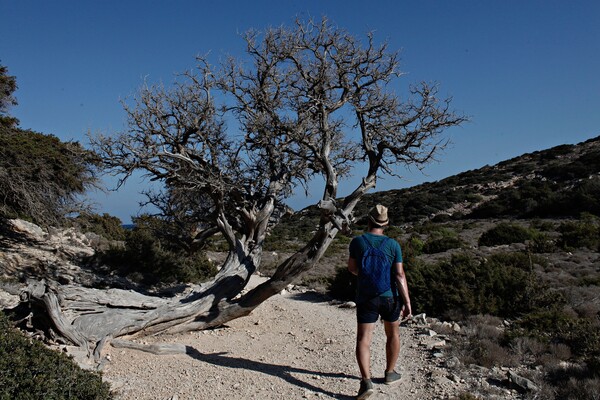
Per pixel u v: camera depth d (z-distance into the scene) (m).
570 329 7.96
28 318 7.30
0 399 4.02
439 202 55.50
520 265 15.98
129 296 8.91
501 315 10.63
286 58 11.13
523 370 6.40
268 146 11.53
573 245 23.67
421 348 7.77
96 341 7.58
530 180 55.59
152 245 17.94
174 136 10.96
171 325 8.84
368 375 5.14
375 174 10.09
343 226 8.98
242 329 9.52
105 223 29.08
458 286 11.20
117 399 5.29
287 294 15.36
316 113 11.08
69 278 14.54
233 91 11.21
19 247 16.53
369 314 5.17
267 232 11.88
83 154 10.91
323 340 8.52
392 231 39.22
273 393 5.52
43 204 15.30
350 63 10.94
